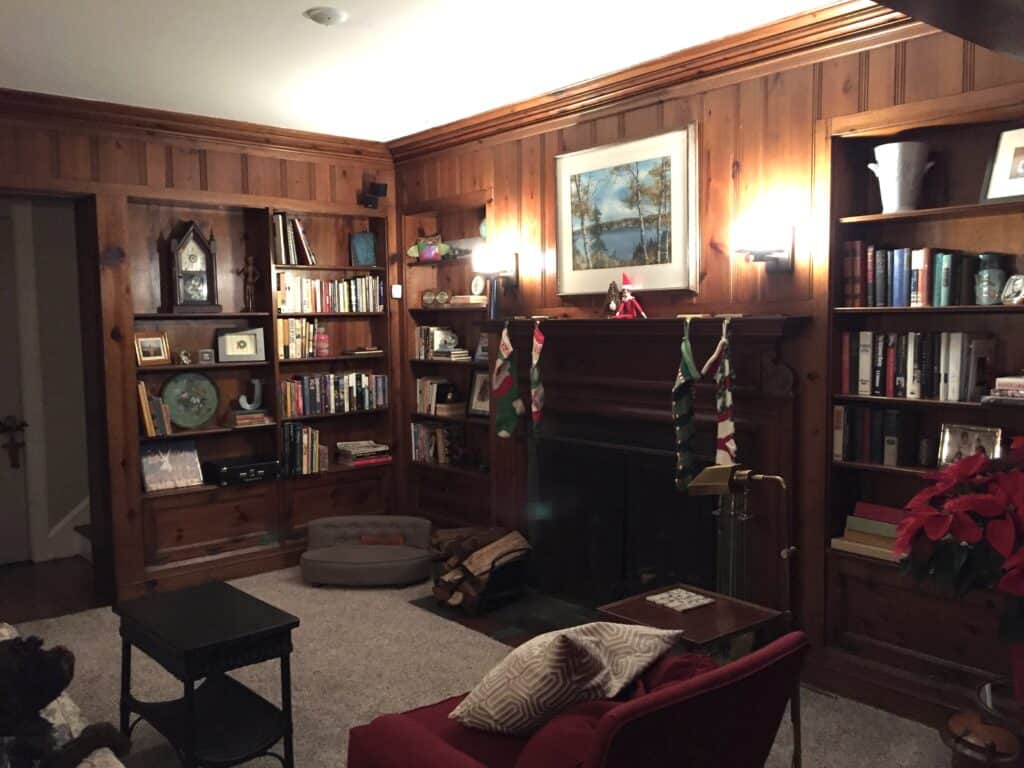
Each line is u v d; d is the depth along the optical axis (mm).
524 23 3359
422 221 5664
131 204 4793
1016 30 1863
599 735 1536
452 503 5434
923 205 3244
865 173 3428
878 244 3369
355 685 3455
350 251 5570
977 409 3148
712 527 3672
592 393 4176
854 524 3379
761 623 2654
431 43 3574
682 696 1629
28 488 5457
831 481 3367
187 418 4953
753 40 3408
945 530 1998
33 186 4277
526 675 1971
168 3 3098
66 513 5633
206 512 4957
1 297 5355
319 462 5336
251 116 4734
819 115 3312
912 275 3168
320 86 4176
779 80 3438
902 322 3359
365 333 5738
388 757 1862
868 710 3203
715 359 3346
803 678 3459
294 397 5250
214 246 4953
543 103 4336
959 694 3031
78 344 5629
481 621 4172
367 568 4676
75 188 4398
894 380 3234
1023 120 2980
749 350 3525
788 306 3465
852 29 3141
